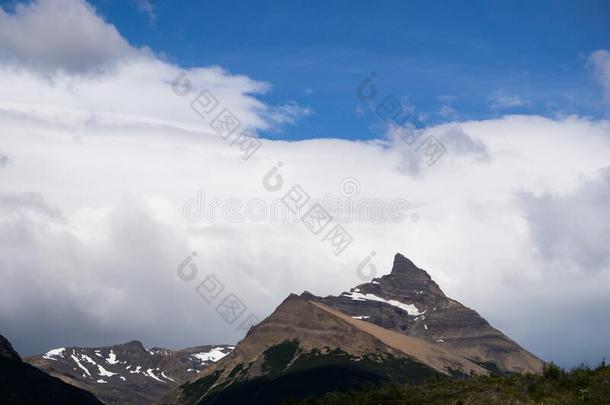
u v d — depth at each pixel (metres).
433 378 114.94
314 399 116.38
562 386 94.62
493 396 92.94
